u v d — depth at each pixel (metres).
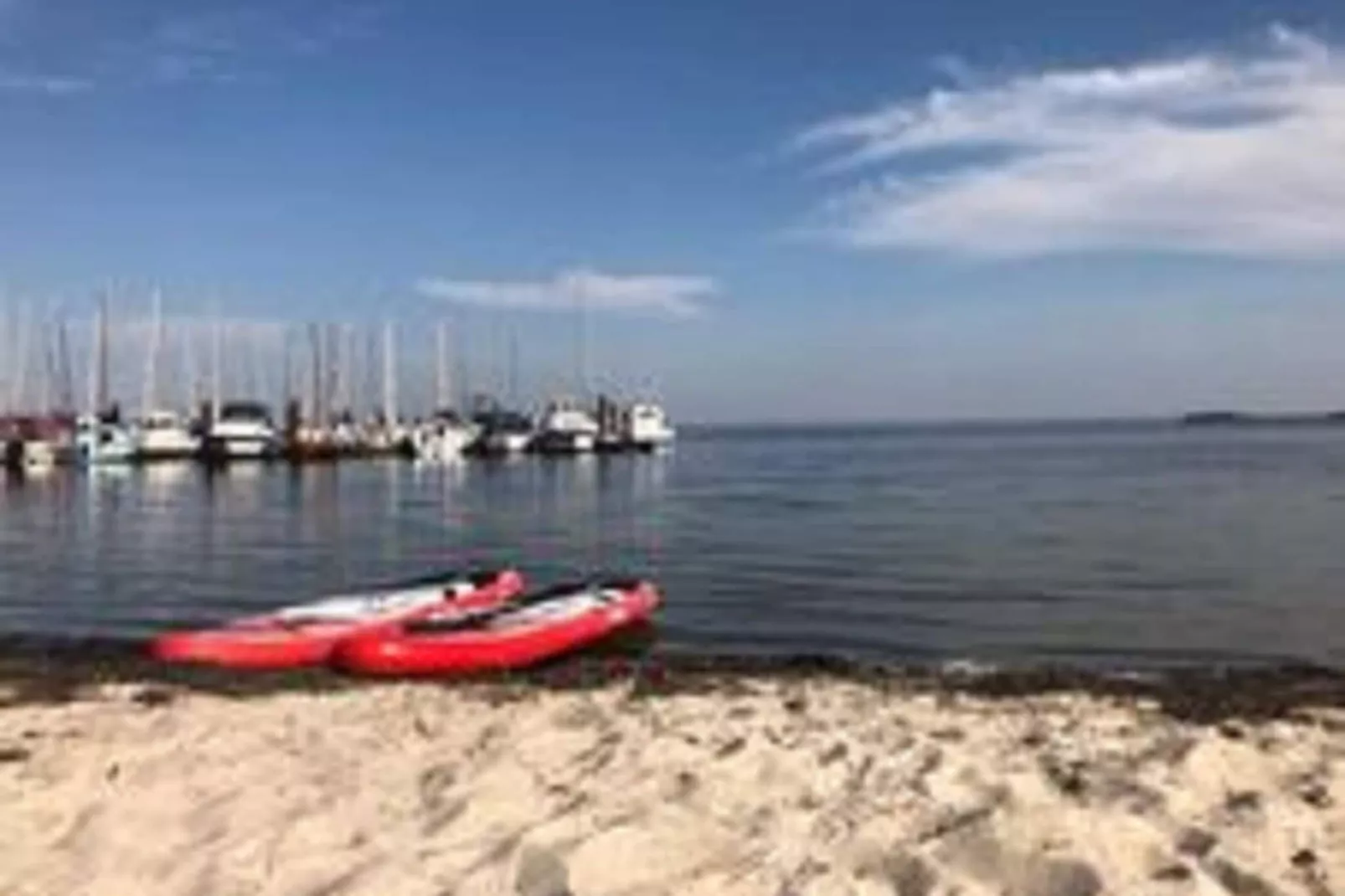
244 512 65.56
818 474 105.88
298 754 11.84
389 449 116.06
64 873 9.05
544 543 50.84
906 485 88.94
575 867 8.38
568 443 127.00
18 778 11.12
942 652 26.08
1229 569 39.91
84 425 99.38
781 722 13.39
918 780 10.10
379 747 12.12
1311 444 178.00
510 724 13.12
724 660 22.64
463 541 51.53
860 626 29.33
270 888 8.60
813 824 9.18
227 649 21.75
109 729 13.27
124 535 53.88
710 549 47.00
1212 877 7.92
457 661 20.42
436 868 8.66
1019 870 8.01
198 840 9.57
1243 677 20.39
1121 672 21.30
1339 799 9.74
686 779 10.45
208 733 12.89
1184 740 11.55
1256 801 9.50
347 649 20.27
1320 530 51.53
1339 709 16.12
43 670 20.09
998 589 35.66
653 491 83.12
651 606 25.33
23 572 41.59
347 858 8.98
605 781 10.49
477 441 122.44
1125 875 7.85
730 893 8.02
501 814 9.71
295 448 108.12
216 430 104.69
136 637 27.39
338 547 49.91
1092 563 41.66
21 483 88.38
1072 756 11.02
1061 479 94.44
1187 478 92.31
